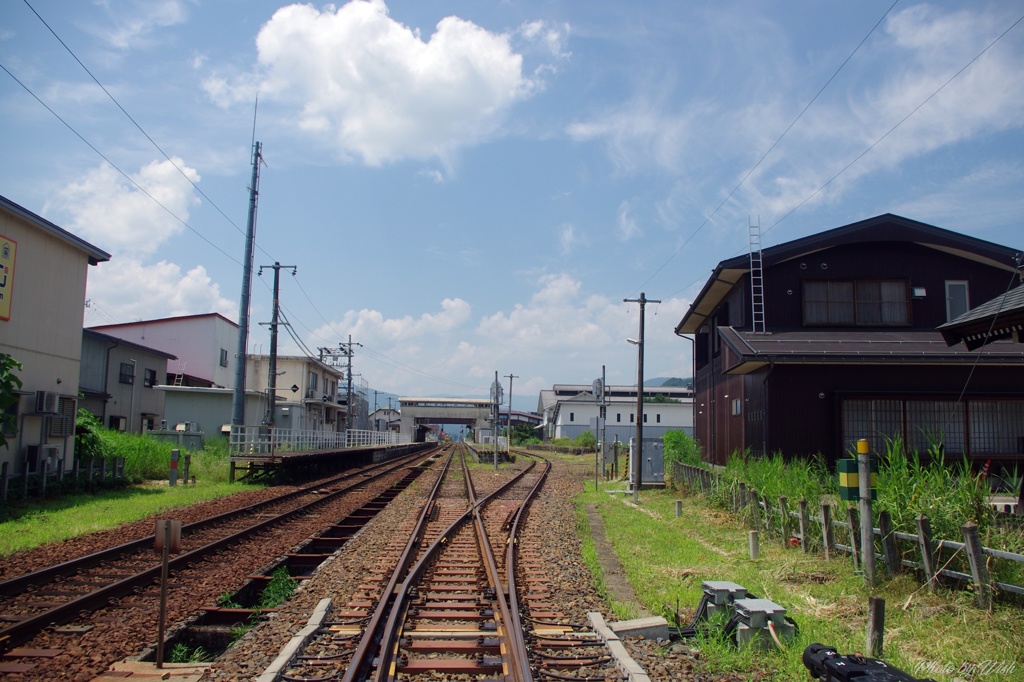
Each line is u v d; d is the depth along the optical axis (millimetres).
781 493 11812
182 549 11172
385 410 97688
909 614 7227
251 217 25438
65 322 19719
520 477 27484
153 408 36031
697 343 29094
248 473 23375
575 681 5664
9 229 17312
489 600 8039
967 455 16844
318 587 8773
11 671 5777
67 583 8758
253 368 48281
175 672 5816
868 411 17438
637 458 22672
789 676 5812
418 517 15203
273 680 5438
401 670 5824
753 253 20203
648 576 9797
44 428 18266
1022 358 16812
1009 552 7199
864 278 20516
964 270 20531
